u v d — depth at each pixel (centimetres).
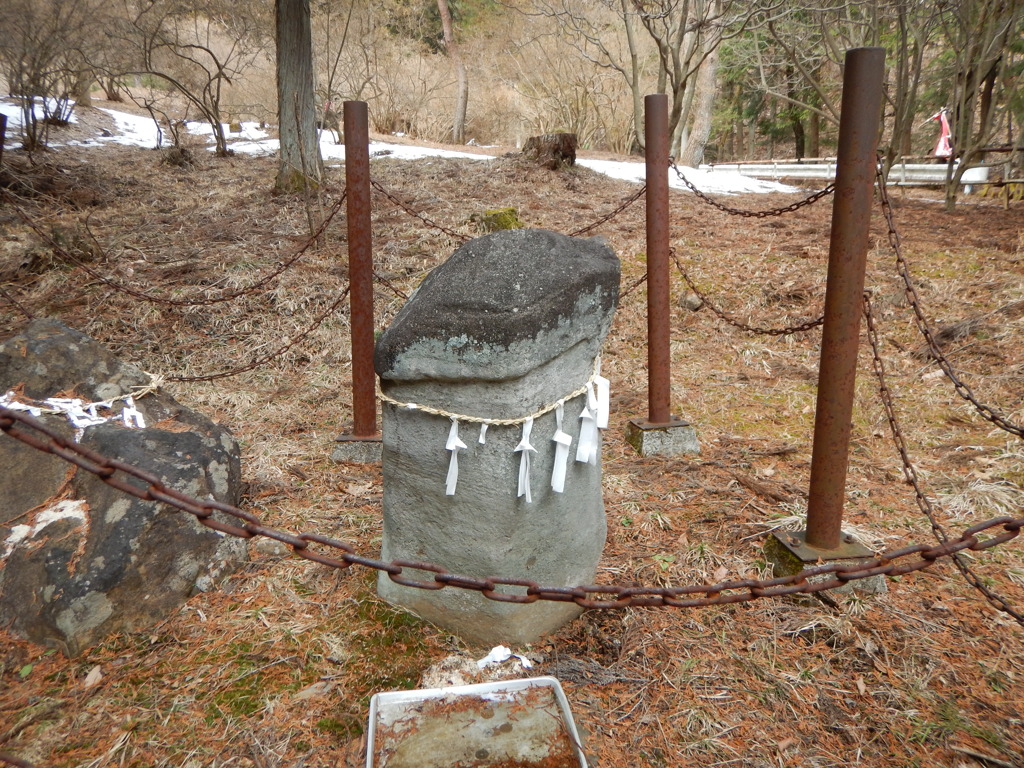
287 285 670
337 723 217
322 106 1684
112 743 207
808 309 651
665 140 390
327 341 591
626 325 641
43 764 201
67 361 314
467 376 216
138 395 321
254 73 2092
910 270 748
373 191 1007
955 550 196
